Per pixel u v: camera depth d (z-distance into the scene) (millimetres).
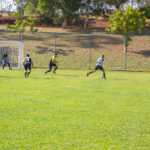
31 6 122438
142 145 13711
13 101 24672
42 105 23094
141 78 50469
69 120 18266
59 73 56594
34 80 42094
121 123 17781
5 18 145125
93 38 106438
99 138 14695
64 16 125125
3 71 57219
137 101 26109
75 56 82875
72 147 13266
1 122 17453
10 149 12891
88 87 35438
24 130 15859
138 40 104562
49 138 14539
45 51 86625
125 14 81250
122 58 83312
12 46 87688
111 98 27547
